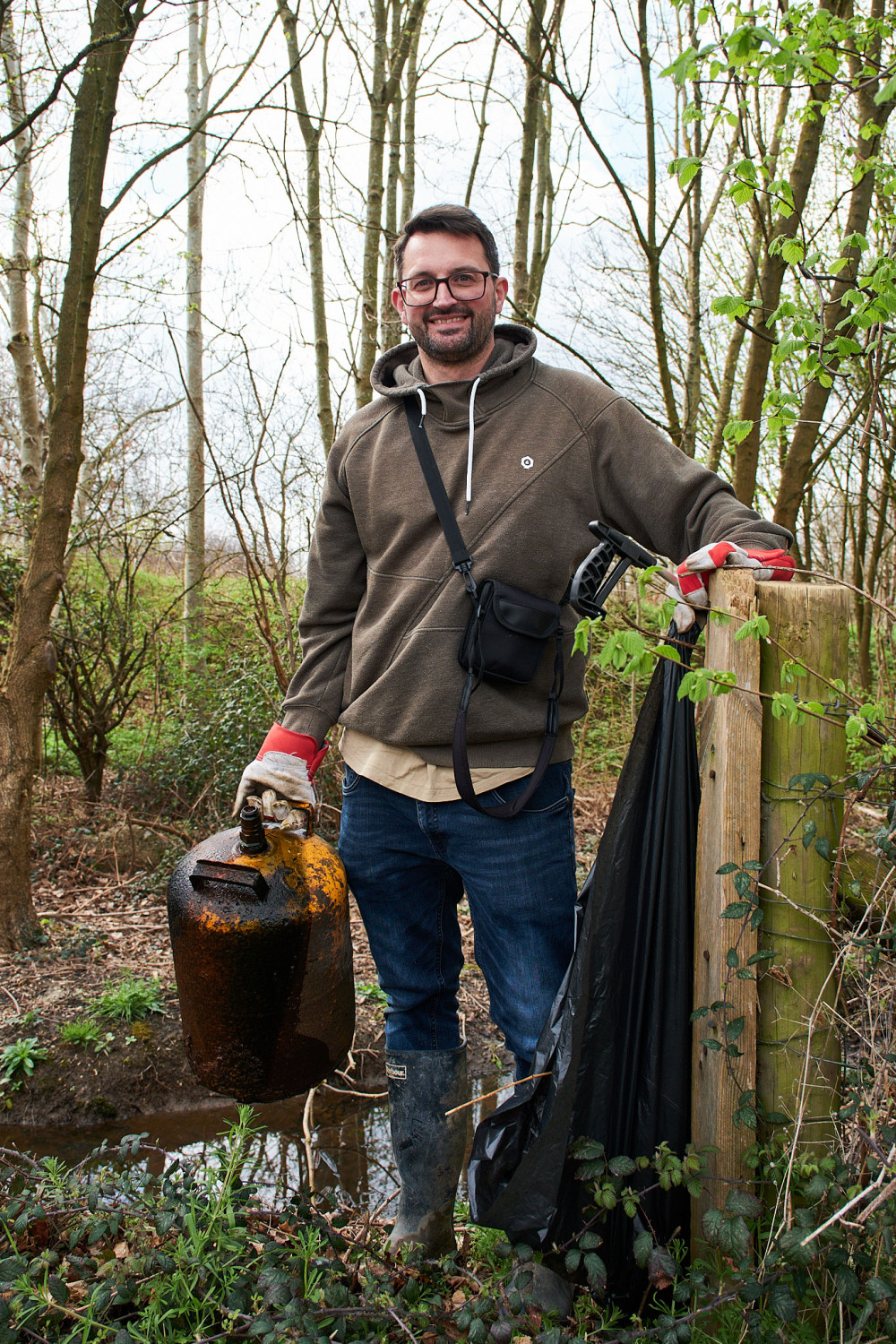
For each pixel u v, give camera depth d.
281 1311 1.52
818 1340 1.50
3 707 3.99
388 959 1.98
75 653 5.74
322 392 5.96
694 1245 1.62
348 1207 2.33
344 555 2.02
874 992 1.56
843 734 1.56
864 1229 1.38
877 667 6.25
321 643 2.03
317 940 1.74
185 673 6.96
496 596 1.72
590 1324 1.62
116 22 3.55
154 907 4.54
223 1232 1.69
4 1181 2.21
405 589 1.83
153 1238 1.80
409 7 6.01
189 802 5.55
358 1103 3.25
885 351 2.22
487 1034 3.55
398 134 6.30
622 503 1.81
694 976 1.67
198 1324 1.59
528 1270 1.66
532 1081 1.66
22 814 4.00
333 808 4.83
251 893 1.70
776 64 1.57
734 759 1.56
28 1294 1.54
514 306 3.68
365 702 1.88
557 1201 1.59
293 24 5.28
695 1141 1.65
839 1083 1.57
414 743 1.81
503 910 1.81
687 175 1.65
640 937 1.71
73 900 4.61
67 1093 3.18
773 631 1.55
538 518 1.76
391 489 1.86
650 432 1.79
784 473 3.81
